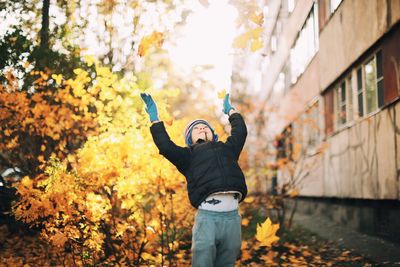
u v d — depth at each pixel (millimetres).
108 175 4445
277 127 19141
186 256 6098
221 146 3521
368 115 9180
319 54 12578
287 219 12062
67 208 4254
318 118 13047
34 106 6062
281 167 10000
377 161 8633
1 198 6402
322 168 12758
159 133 3408
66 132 5895
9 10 6484
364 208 9727
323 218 13023
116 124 4957
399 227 7926
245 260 6523
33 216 4273
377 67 8734
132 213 4957
